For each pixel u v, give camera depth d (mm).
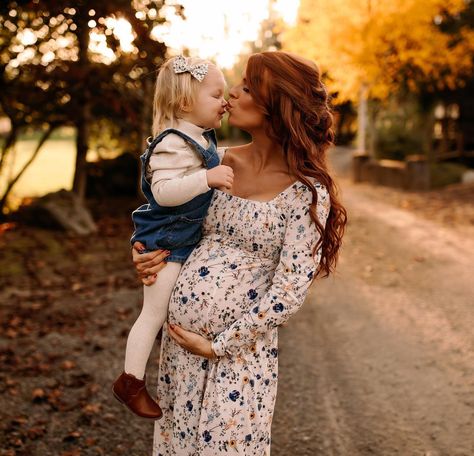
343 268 7391
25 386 4184
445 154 20047
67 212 10078
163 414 2207
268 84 2010
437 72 14414
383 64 13984
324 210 1985
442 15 14680
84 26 4574
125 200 13891
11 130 10906
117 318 5660
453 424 3643
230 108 2109
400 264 7539
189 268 2072
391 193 14352
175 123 2064
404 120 20391
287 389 4152
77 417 3764
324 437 3525
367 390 4129
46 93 9156
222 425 1995
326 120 2082
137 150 12578
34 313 5832
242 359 2020
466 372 4367
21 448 3385
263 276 2049
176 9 4984
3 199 10938
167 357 2191
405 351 4785
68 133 40219
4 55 9109
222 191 2104
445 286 6535
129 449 3416
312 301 6105
